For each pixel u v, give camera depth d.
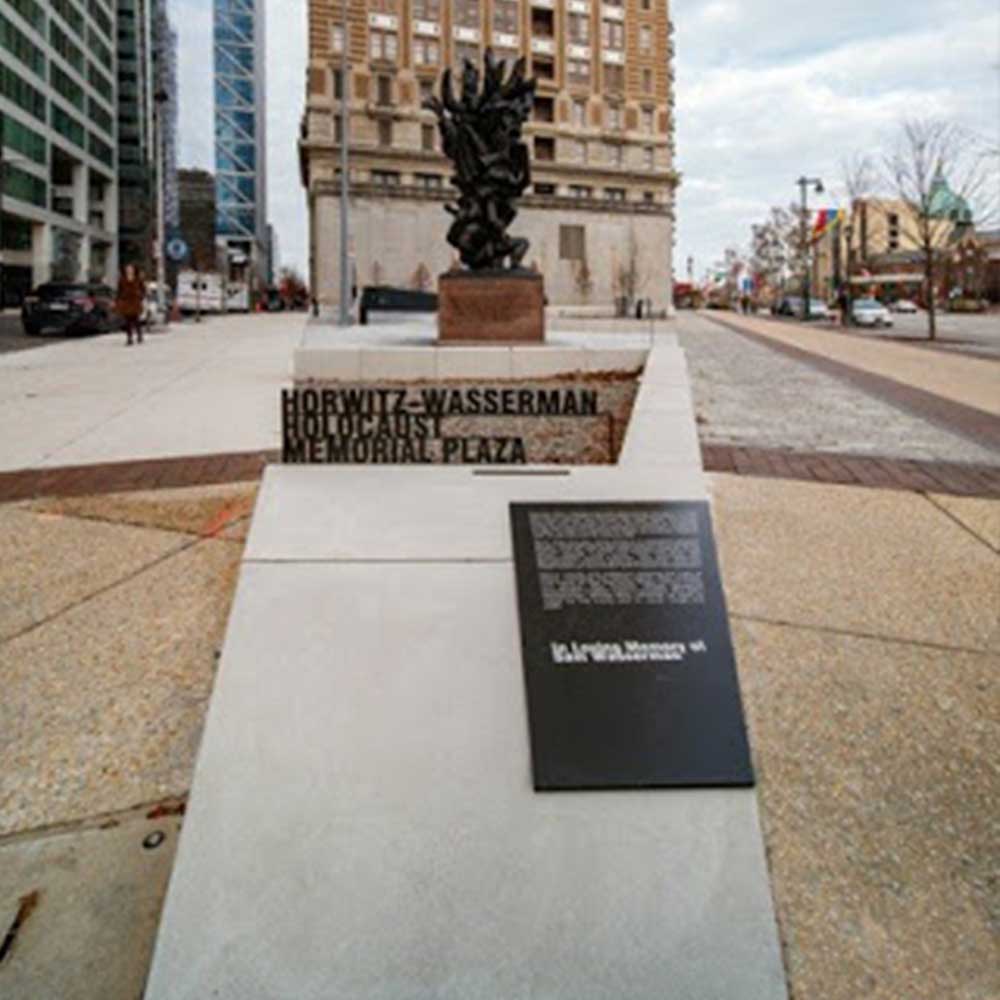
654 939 2.04
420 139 68.06
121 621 3.82
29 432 8.27
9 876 2.37
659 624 2.91
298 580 3.18
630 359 10.48
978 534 4.96
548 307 63.97
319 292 64.62
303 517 3.65
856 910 2.21
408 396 6.55
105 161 92.38
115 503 5.64
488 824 2.28
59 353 18.34
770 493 5.82
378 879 2.14
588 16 74.25
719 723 2.55
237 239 140.50
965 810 2.57
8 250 71.69
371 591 3.12
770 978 1.97
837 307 50.94
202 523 5.19
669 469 4.15
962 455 7.35
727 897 2.13
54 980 2.08
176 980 1.93
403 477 4.13
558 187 73.62
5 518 5.32
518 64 12.88
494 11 71.06
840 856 2.38
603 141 75.31
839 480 6.28
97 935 2.20
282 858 2.18
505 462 4.78
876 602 3.94
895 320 55.59
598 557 3.26
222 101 137.75
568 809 2.33
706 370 15.83
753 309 92.00
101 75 90.19
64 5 78.44
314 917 2.06
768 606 3.87
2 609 3.95
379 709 2.61
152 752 2.90
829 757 2.79
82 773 2.79
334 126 66.12
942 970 2.05
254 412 9.44
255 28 139.38
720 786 2.40
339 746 2.49
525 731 2.55
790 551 4.59
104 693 3.24
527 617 2.94
